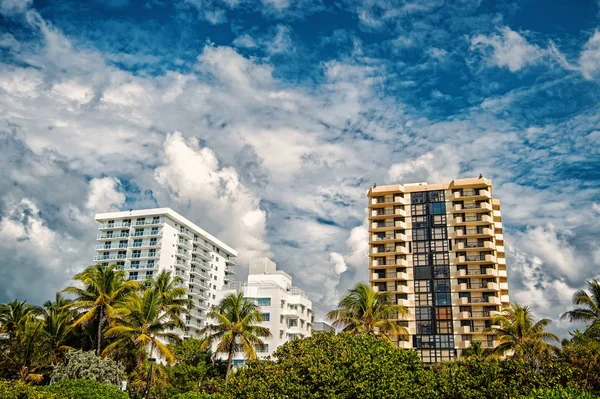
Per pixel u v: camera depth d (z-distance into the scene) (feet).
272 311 303.07
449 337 279.49
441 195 310.86
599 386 131.64
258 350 289.33
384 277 302.66
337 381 96.68
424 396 101.19
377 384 96.07
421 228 306.76
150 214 411.13
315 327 369.91
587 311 204.64
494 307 281.54
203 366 229.25
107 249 411.54
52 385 126.82
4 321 219.61
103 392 125.90
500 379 107.55
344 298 207.21
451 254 296.51
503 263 309.42
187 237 432.66
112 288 199.62
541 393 73.20
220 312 221.25
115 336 199.93
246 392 105.19
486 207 299.38
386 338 200.75
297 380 100.48
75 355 175.32
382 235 312.09
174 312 221.87
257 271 359.05
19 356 184.24
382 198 320.50
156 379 193.77
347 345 107.55
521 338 194.59
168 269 405.18
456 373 108.68
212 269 468.34
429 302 289.53
